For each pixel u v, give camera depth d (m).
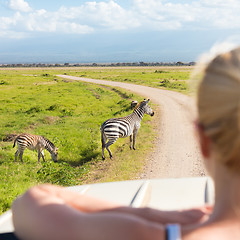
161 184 1.46
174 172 8.41
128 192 1.39
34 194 0.62
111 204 0.64
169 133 13.42
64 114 20.53
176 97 28.44
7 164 9.16
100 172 8.55
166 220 0.57
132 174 8.22
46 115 19.72
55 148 10.32
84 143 11.91
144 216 0.59
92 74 91.38
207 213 0.61
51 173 7.91
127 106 23.00
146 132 13.71
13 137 13.56
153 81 54.66
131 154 10.17
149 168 8.74
